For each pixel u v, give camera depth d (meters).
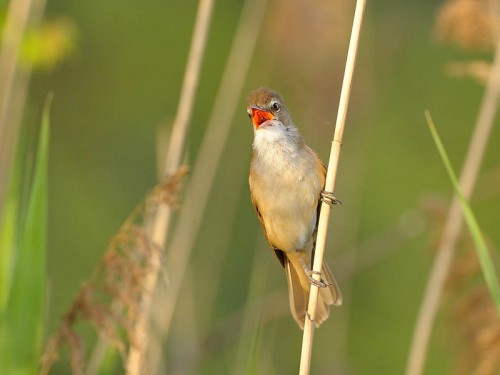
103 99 20.33
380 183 18.39
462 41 9.84
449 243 9.53
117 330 6.80
